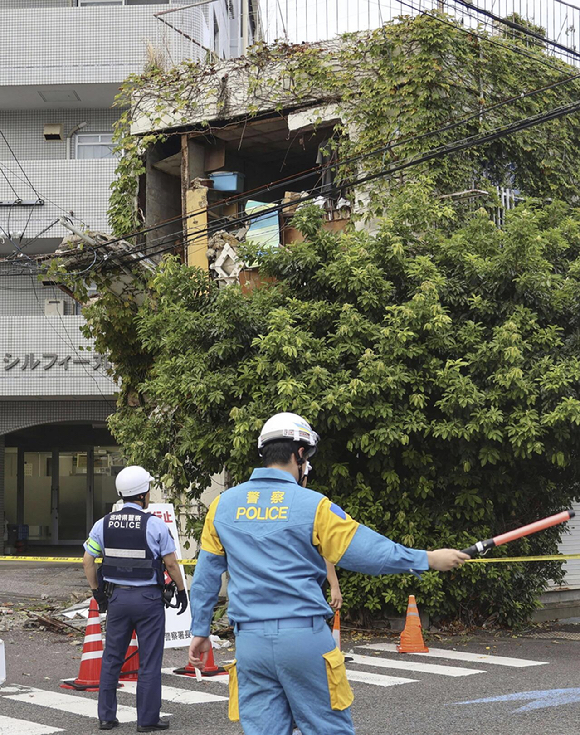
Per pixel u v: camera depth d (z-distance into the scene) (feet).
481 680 27.35
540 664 30.55
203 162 56.95
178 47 67.67
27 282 71.05
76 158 72.84
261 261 39.19
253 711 11.34
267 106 51.96
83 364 64.69
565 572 43.06
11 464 82.89
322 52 50.31
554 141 51.90
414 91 46.85
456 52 47.50
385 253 37.11
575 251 39.73
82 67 68.64
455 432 33.63
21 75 68.90
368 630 38.81
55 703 24.06
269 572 11.39
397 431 33.94
